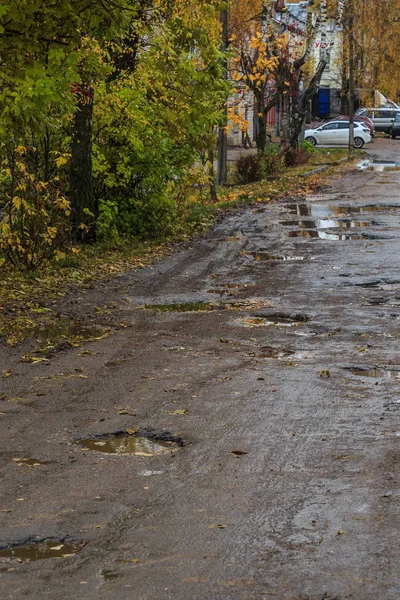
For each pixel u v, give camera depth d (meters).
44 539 5.84
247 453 7.37
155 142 22.19
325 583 5.05
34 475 7.01
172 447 7.67
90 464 7.24
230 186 39.59
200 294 14.89
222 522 5.98
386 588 4.98
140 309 13.73
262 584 5.07
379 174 40.78
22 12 12.82
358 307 13.48
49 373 10.07
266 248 20.09
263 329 12.12
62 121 18.17
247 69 44.34
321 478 6.74
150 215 22.44
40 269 17.02
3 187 17.88
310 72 57.59
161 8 21.20
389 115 79.62
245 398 8.95
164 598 4.96
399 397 8.87
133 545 5.69
